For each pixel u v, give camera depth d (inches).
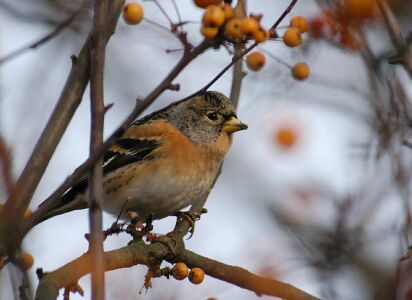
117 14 327.0
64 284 333.4
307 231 385.4
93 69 294.4
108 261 389.7
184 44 305.9
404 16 360.2
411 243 323.3
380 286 350.9
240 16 283.7
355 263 369.1
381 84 370.9
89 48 343.9
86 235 341.1
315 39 381.1
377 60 366.0
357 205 383.9
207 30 271.1
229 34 273.6
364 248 372.2
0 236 283.0
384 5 345.1
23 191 301.1
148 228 407.8
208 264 420.8
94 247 269.3
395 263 337.7
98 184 282.2
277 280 387.5
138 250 403.2
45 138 324.5
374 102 373.7
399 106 370.6
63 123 330.3
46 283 327.9
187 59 271.4
